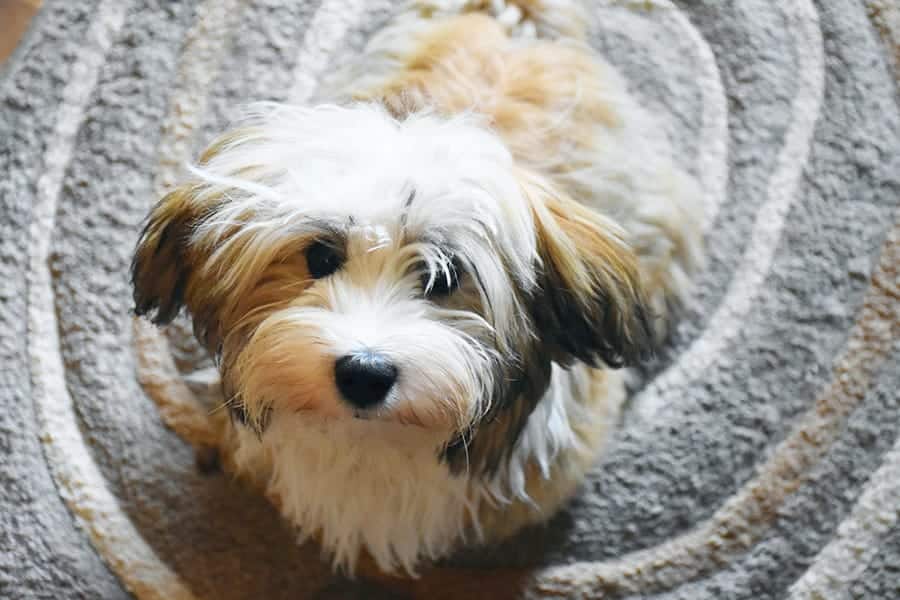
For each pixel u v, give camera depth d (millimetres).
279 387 1047
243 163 1051
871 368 1478
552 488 1354
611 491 1421
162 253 1125
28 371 1471
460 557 1392
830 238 1549
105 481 1426
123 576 1378
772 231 1560
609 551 1397
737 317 1518
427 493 1263
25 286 1513
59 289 1510
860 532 1393
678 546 1399
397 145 1026
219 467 1437
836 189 1572
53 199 1551
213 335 1146
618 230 1143
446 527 1320
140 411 1456
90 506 1408
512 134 1284
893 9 1657
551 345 1127
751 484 1429
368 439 1146
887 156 1585
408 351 990
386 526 1302
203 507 1411
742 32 1658
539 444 1254
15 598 1361
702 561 1395
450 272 1030
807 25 1657
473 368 1036
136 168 1571
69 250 1525
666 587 1386
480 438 1181
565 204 1109
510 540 1395
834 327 1504
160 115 1600
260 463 1359
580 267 1084
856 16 1656
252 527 1402
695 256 1533
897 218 1556
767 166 1597
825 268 1533
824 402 1464
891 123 1604
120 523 1403
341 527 1321
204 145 1587
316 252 1034
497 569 1389
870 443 1440
